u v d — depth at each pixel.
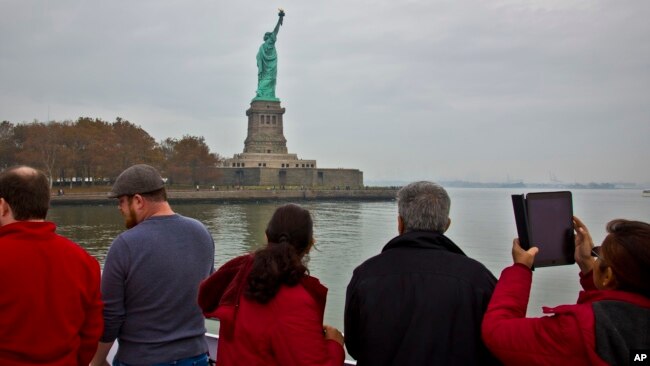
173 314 6.59
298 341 4.93
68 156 126.81
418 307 5.05
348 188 165.25
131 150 140.75
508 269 5.17
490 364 5.14
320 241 58.28
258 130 168.88
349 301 5.50
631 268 4.28
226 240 59.88
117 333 6.50
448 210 5.75
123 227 74.88
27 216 5.46
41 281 5.15
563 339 4.24
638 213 88.69
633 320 4.16
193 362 6.77
